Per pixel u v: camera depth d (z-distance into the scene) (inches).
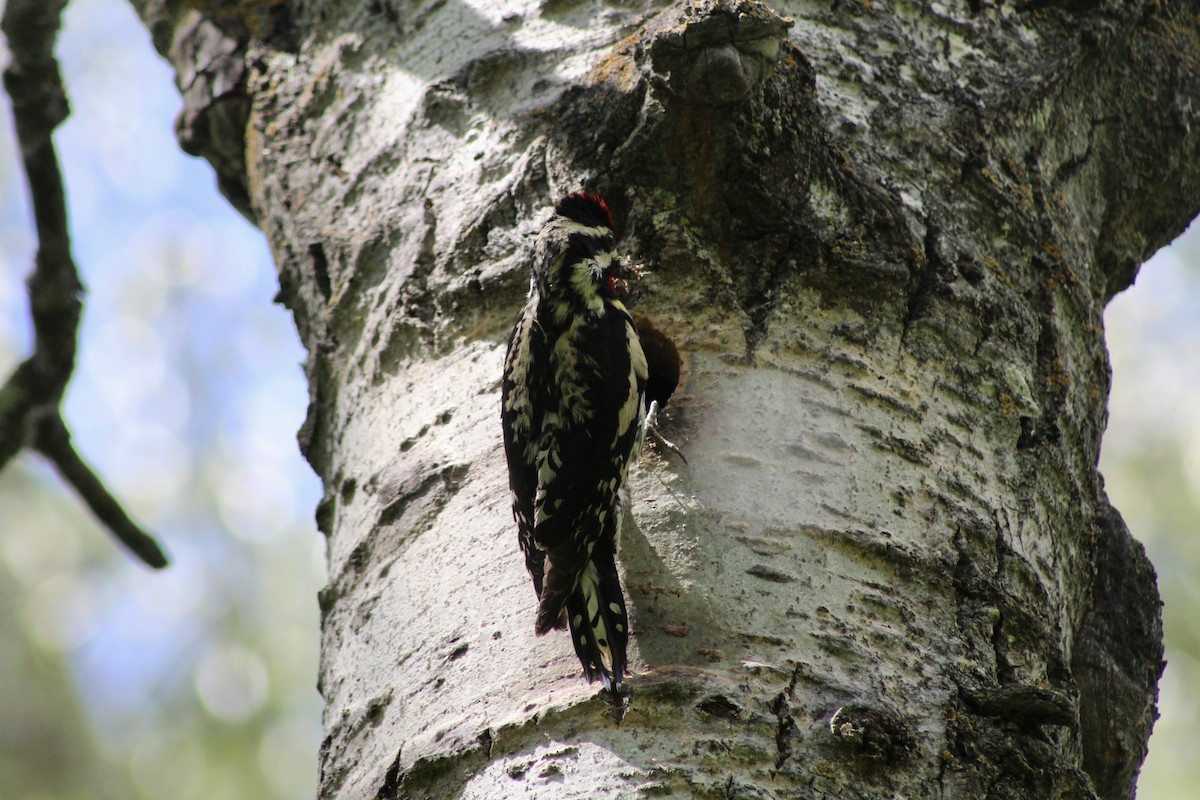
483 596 329.7
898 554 326.0
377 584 352.8
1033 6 425.4
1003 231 382.6
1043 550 357.7
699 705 293.6
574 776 289.4
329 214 416.5
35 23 332.2
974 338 362.6
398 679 329.7
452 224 381.7
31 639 703.1
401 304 380.5
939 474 342.6
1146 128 442.9
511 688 308.8
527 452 333.7
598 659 298.8
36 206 340.5
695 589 312.2
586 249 352.5
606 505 321.7
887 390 347.3
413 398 372.5
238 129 463.8
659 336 362.0
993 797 299.6
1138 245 457.1
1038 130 411.2
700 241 358.0
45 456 349.7
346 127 428.5
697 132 345.1
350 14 449.1
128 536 361.7
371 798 313.3
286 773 663.8
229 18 474.9
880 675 308.2
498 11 414.6
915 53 398.0
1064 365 377.4
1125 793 392.8
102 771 677.9
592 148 363.9
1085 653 388.8
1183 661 637.9
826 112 375.2
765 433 335.3
